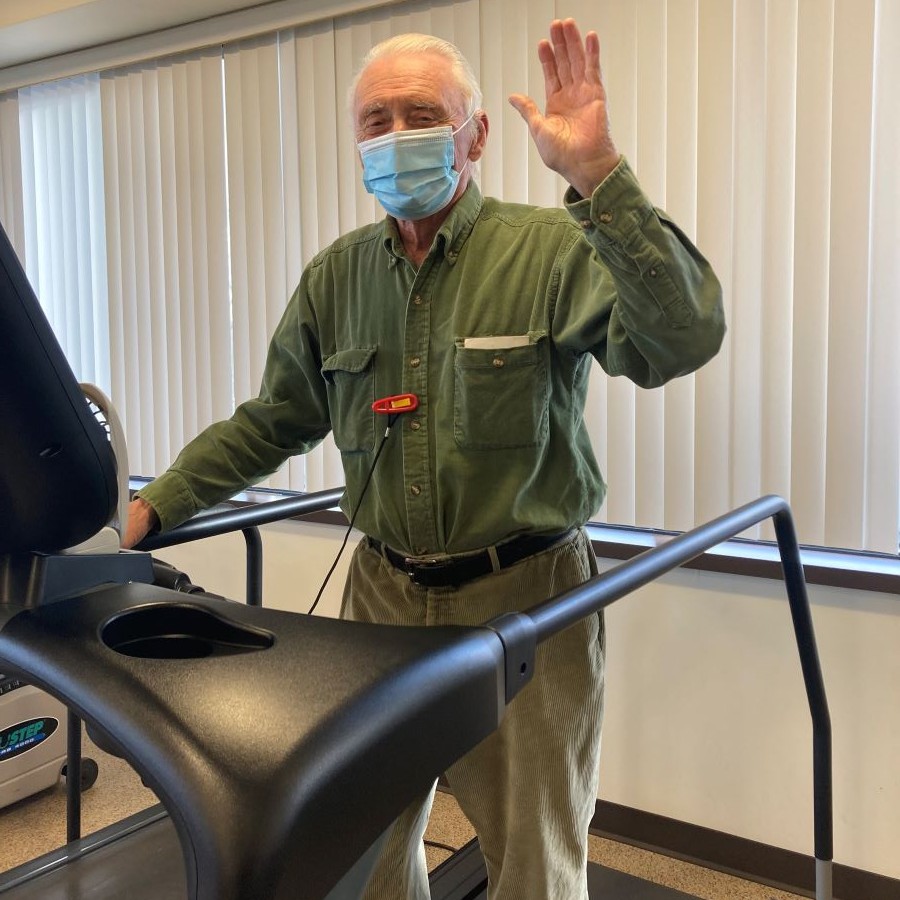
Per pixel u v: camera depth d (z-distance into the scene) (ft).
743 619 6.66
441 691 2.08
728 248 6.53
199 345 9.48
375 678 1.99
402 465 4.13
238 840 1.58
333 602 8.79
